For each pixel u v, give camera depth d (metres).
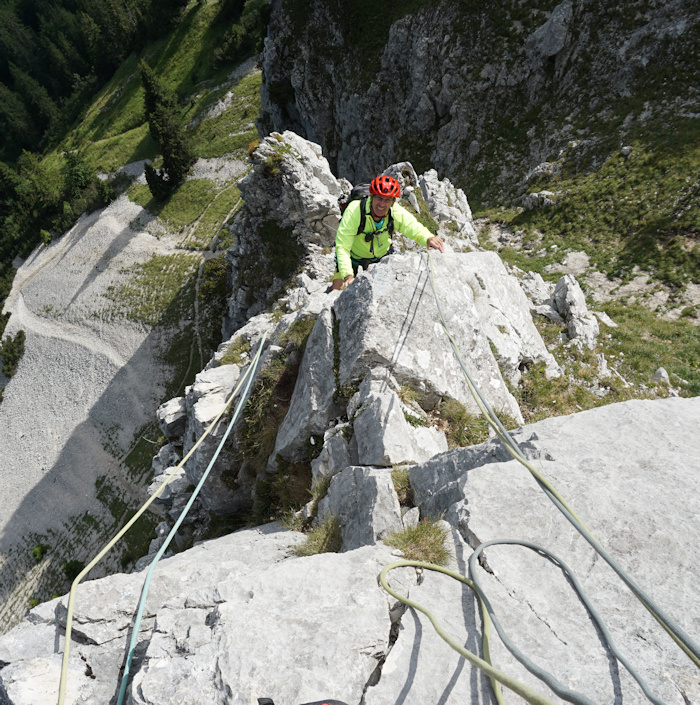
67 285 95.12
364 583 3.76
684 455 4.41
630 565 3.55
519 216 43.78
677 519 3.76
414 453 6.86
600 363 16.09
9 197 131.12
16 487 71.38
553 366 12.43
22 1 185.88
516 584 3.64
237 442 11.38
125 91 129.38
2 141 168.25
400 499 6.17
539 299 19.42
